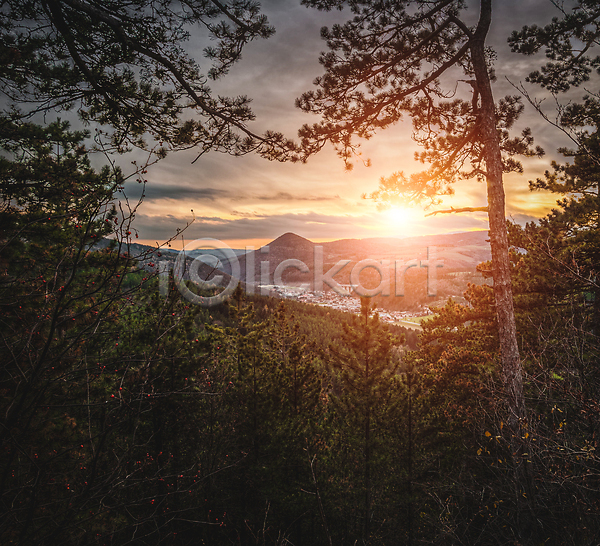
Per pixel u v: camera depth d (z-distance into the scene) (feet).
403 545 25.25
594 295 23.17
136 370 10.37
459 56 24.09
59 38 15.25
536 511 13.76
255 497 30.58
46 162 15.65
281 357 37.45
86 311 8.36
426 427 28.07
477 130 24.91
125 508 11.12
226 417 29.66
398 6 22.75
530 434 12.44
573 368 13.16
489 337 35.14
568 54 26.76
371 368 29.27
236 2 14.94
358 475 27.86
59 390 10.77
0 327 9.50
